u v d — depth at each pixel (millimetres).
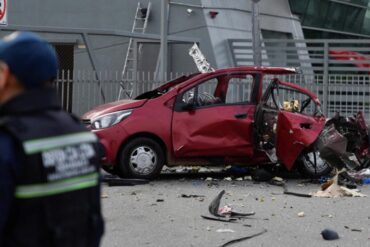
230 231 6844
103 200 8656
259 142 10711
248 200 8859
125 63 19734
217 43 21250
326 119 10609
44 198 2203
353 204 8680
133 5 21328
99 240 2449
